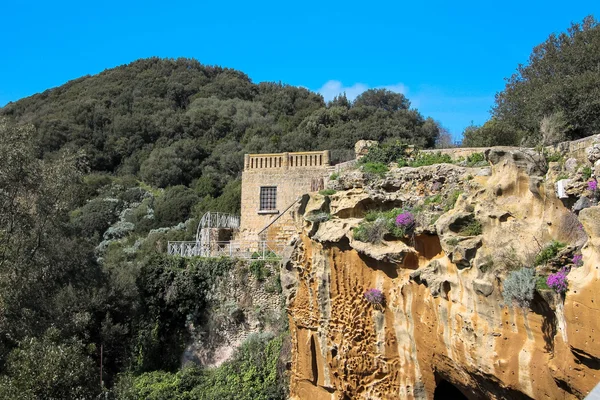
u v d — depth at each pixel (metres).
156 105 90.50
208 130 80.44
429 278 16.84
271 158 37.88
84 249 31.77
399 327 18.61
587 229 12.27
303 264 22.91
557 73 26.30
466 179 17.86
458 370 16.30
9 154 24.73
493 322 14.52
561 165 14.95
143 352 31.78
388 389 19.22
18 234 25.30
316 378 22.56
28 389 17.70
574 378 12.29
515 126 26.73
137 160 76.06
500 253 14.52
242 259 32.84
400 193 20.70
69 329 26.98
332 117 73.88
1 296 22.97
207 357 32.16
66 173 27.50
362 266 19.94
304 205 23.61
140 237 50.53
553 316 13.05
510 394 14.48
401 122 68.25
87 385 19.92
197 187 59.94
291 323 24.09
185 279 33.50
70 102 91.00
